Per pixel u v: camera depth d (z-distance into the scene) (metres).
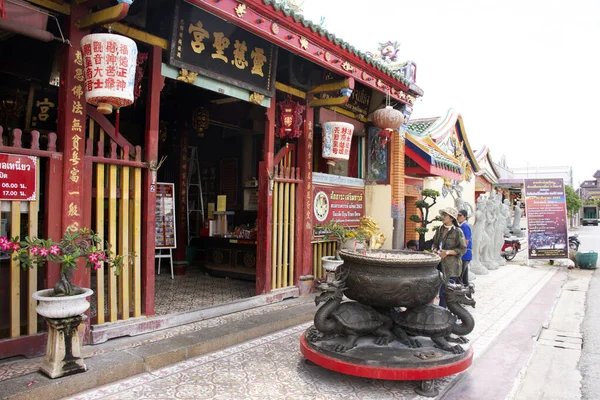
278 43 5.74
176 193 9.15
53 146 4.20
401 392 4.06
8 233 4.11
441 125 12.95
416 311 4.43
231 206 10.61
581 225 61.78
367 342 4.41
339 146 7.48
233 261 8.70
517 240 15.98
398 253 5.34
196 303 6.46
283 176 7.23
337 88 7.19
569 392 4.43
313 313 6.49
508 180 24.72
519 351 5.48
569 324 7.04
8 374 3.70
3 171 3.84
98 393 3.73
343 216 8.78
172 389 3.89
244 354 4.89
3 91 5.60
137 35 4.95
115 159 4.70
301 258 7.65
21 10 3.83
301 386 4.09
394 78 8.08
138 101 7.27
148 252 5.12
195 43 5.37
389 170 9.27
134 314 5.00
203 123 8.83
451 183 13.70
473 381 4.50
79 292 3.82
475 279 10.89
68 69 4.26
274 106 6.89
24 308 4.34
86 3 4.23
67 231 3.95
